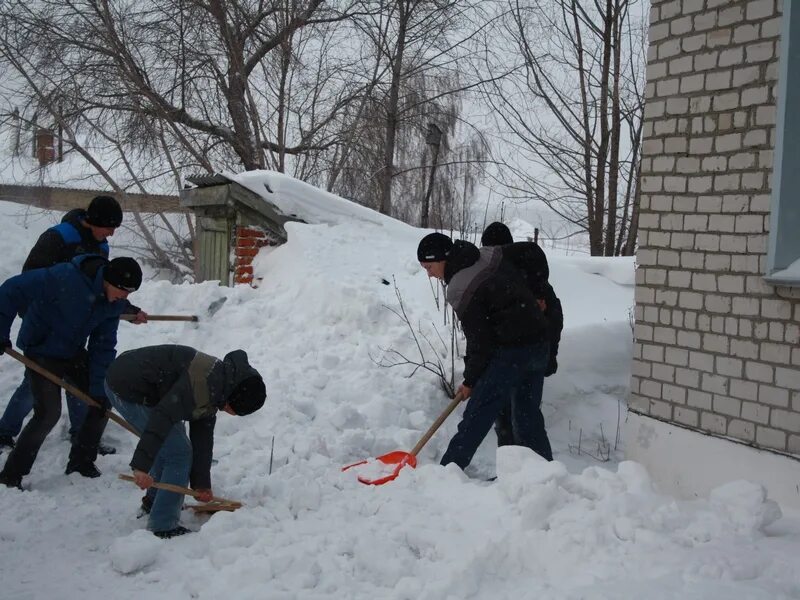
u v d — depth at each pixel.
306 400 6.18
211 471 4.98
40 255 5.17
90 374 4.82
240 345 7.38
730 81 4.32
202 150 15.94
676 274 4.64
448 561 3.49
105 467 5.12
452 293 5.01
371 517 4.08
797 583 3.02
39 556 3.79
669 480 4.67
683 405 4.61
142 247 19.58
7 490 4.57
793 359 4.02
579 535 3.45
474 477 5.51
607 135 13.91
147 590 3.42
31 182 19.06
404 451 5.28
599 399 6.74
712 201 4.42
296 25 15.21
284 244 8.88
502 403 5.08
